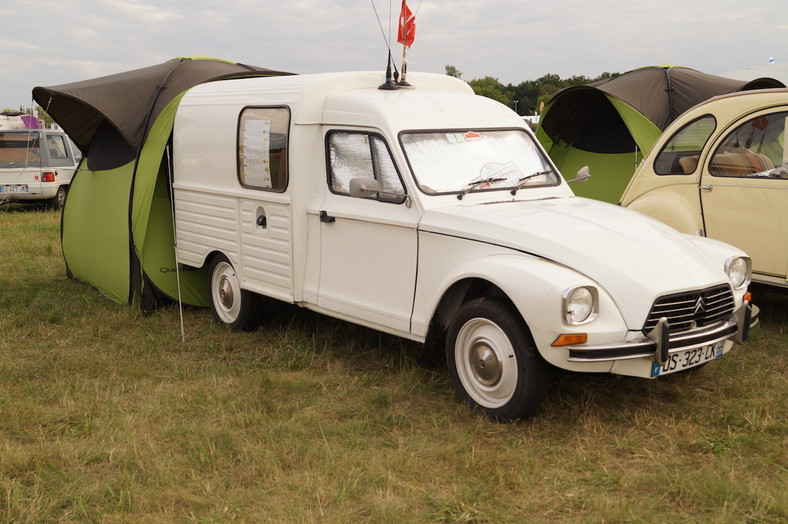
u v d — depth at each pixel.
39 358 6.12
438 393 5.23
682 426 4.59
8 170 15.88
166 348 6.42
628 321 4.34
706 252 5.09
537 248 4.59
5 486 3.82
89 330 6.92
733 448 4.31
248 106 6.41
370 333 6.59
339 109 5.79
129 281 7.55
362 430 4.64
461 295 5.05
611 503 3.69
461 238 4.88
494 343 4.66
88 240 8.38
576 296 4.24
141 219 7.34
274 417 4.84
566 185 5.94
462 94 6.16
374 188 5.18
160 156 7.29
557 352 4.29
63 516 3.65
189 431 4.57
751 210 6.51
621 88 10.41
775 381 5.35
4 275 9.33
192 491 3.89
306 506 3.73
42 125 16.98
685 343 4.49
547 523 3.58
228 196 6.64
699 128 7.05
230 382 5.46
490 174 5.55
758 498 3.68
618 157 11.28
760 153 6.54
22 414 4.79
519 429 4.57
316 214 5.82
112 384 5.48
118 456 4.23
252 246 6.43
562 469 4.09
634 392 5.15
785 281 6.30
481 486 3.89
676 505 3.73
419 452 4.32
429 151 5.45
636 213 5.45
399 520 3.57
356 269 5.58
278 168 6.04
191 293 7.75
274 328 6.83
